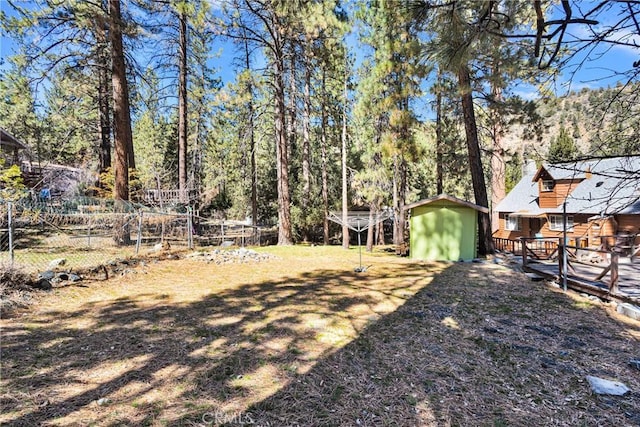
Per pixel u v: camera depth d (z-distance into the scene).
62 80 13.27
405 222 16.95
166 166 24.19
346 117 14.91
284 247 14.19
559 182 16.23
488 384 3.12
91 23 10.07
